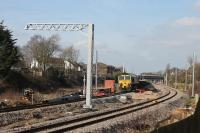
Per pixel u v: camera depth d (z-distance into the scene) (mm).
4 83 68562
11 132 22766
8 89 66875
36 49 104750
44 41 106438
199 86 93562
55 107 42938
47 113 38406
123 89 97250
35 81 80250
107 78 135250
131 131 26719
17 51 76750
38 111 38344
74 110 43094
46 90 79875
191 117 22516
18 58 74562
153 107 50625
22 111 36188
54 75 94062
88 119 31906
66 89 89500
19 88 71938
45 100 55781
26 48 108250
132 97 75125
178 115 39719
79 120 30984
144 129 28156
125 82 97750
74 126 26125
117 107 47781
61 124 27625
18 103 51125
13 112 34594
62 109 42594
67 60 130000
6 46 70812
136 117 34469
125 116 36125
